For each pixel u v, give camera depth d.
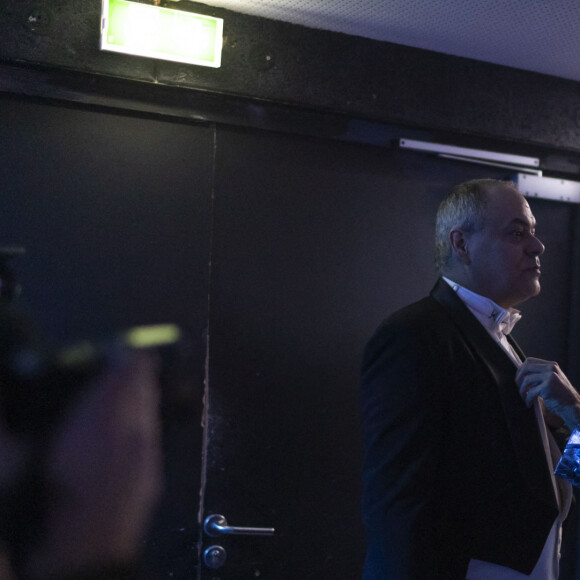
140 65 1.88
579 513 2.51
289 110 2.10
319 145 2.16
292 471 2.06
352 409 2.15
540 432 1.44
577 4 1.94
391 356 1.35
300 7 1.98
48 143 1.82
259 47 2.04
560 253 2.58
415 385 1.30
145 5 1.81
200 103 1.98
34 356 1.77
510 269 1.51
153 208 1.92
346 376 2.15
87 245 1.84
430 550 1.21
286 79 2.07
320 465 2.10
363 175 2.22
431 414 1.29
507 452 1.35
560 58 2.34
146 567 1.86
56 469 1.78
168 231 1.94
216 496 1.96
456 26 2.11
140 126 1.92
